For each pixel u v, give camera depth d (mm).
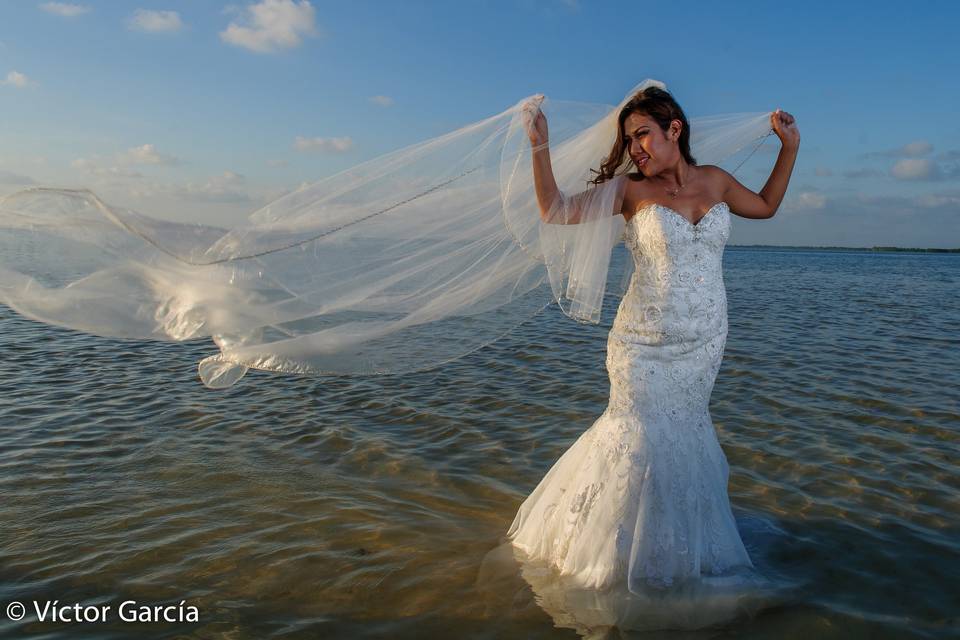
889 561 3414
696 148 3604
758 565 3354
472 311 3615
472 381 7383
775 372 7844
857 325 12383
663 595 3002
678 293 3117
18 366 7723
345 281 3451
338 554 3467
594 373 7824
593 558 3117
